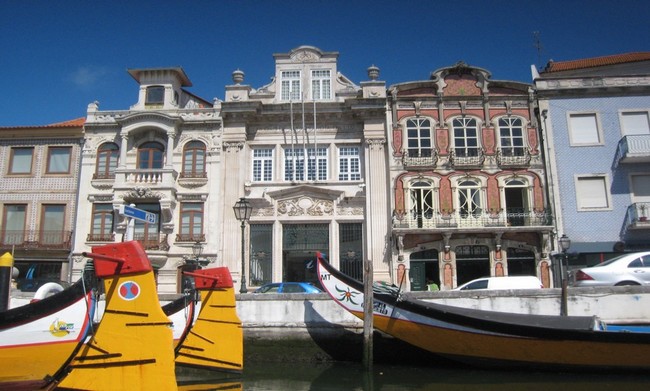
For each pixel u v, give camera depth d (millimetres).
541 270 24375
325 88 27562
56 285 14906
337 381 12594
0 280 11305
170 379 7906
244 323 15359
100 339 8352
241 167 26250
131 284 8359
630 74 26453
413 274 24656
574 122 26078
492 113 26375
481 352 12961
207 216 25750
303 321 15219
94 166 26859
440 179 25609
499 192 25453
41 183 27156
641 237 24609
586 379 12117
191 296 13641
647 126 25797
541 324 13336
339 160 26578
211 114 26969
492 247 24672
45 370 8977
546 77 27016
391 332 13766
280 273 25219
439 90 26594
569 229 24812
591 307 14555
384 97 26172
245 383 12484
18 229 26828
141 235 25688
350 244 25562
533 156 25766
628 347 11805
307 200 25891
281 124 27000
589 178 25422
